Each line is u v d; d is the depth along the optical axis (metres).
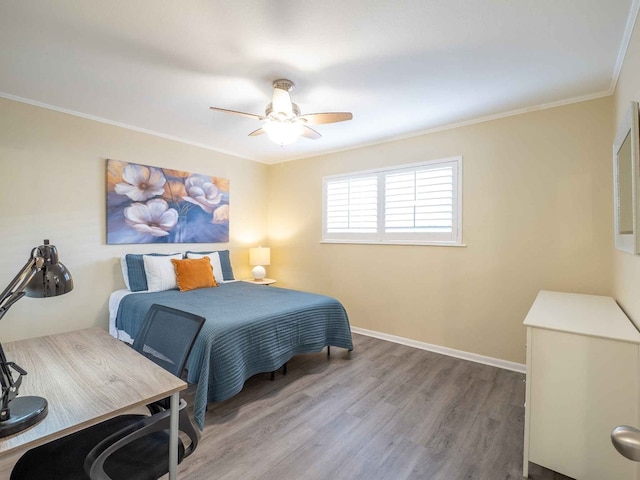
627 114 1.56
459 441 1.85
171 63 2.11
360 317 3.91
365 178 3.88
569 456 1.54
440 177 3.28
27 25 1.73
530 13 1.61
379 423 2.01
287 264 4.70
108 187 3.25
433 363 2.99
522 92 2.49
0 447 0.78
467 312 3.11
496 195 2.95
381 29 1.75
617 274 2.16
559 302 2.15
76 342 1.51
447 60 2.05
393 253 3.62
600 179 2.49
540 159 2.73
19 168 2.73
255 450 1.75
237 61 2.08
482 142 3.02
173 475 1.10
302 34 1.79
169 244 3.80
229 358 2.08
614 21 1.67
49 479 1.01
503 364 2.90
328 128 3.30
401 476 1.58
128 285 3.27
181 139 3.81
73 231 3.04
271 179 4.91
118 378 1.15
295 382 2.57
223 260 4.11
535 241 2.76
